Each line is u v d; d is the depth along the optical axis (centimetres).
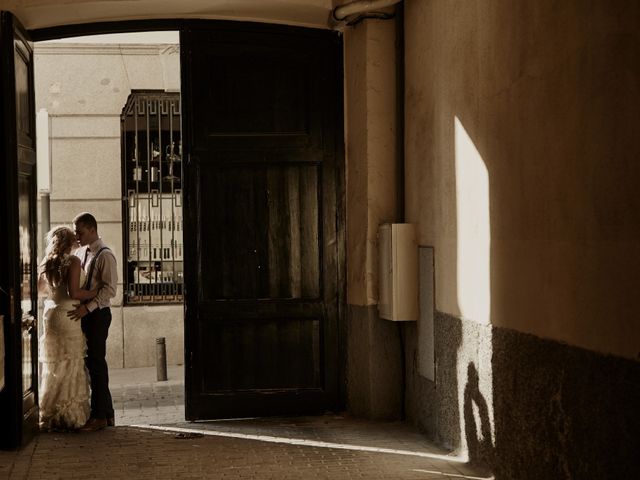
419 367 729
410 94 739
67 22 789
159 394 1015
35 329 738
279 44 812
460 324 624
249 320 811
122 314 1221
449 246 646
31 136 743
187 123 803
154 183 1250
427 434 709
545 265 479
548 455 477
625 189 390
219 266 808
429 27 687
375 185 773
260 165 812
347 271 814
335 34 816
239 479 590
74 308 749
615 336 400
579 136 436
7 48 673
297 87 815
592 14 421
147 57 1227
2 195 676
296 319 816
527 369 504
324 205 815
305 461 636
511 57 525
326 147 814
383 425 762
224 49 807
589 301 426
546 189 477
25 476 605
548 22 472
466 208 608
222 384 809
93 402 758
